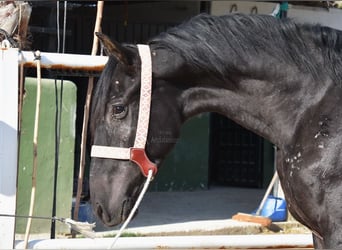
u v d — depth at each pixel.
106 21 9.20
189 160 9.02
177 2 9.08
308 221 2.76
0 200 3.41
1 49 3.44
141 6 9.30
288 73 2.80
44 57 3.56
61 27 7.99
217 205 7.99
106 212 2.74
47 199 5.59
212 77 2.83
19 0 4.68
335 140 2.66
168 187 8.91
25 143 5.44
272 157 9.52
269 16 2.91
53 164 5.60
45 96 5.46
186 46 2.79
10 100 3.42
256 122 2.87
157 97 2.77
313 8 8.26
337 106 2.72
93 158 2.80
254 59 2.80
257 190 9.40
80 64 3.61
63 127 5.61
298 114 2.77
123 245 3.52
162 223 6.75
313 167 2.67
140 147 2.71
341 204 2.61
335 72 2.78
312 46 2.84
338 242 2.61
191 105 2.85
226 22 2.86
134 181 2.74
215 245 3.69
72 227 3.06
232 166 9.88
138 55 2.76
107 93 2.76
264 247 3.78
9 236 3.42
